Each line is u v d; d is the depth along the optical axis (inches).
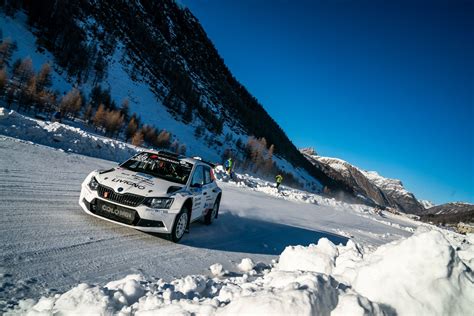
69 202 261.9
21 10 4665.4
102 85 4869.6
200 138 5428.2
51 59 4256.9
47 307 100.3
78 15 6186.0
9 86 2603.3
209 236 278.8
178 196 227.3
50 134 589.9
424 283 98.8
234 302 89.2
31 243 162.4
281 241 336.2
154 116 5172.2
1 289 113.2
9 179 281.3
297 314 80.6
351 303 86.4
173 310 93.5
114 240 200.7
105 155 689.6
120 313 98.8
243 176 1301.7
